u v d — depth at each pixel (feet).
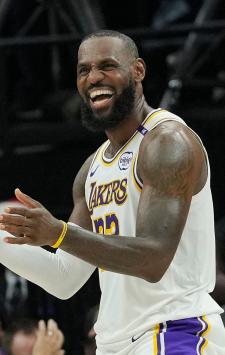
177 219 27.09
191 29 54.90
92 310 43.83
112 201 29.32
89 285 54.19
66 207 58.29
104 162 30.27
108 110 29.04
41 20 62.13
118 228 29.09
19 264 30.60
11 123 60.44
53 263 31.30
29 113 61.77
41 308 54.44
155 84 59.41
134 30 55.31
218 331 28.53
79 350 53.72
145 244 26.63
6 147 58.03
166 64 60.34
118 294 29.04
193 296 28.58
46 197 58.49
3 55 57.21
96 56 29.01
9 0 57.88
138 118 29.50
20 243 25.91
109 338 29.17
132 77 29.30
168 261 26.84
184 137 28.12
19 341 43.86
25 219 25.73
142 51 58.44
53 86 62.49
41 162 58.34
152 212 27.14
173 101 57.21
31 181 58.49
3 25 60.03
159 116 29.22
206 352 28.09
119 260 26.48
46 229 25.99
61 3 57.62
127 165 29.14
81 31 57.67
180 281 28.53
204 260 28.99
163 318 28.22
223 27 54.85
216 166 57.88
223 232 44.16
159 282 28.40
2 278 56.80
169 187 27.37
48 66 62.44
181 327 28.19
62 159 58.39
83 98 29.55
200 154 28.35
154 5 62.49
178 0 62.13
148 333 28.37
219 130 57.77
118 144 29.86
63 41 55.57
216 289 39.06
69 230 26.32
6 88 59.16
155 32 54.90
